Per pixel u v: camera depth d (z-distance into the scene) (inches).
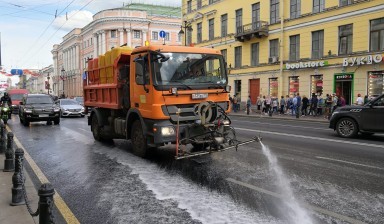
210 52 333.7
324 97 1031.0
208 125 294.2
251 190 231.1
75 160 337.7
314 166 300.5
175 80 309.3
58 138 505.0
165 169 293.7
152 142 315.6
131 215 189.6
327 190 230.5
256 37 1270.9
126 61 375.2
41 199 133.0
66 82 3489.2
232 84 1427.2
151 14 2721.5
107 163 320.8
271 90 1235.9
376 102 476.1
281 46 1164.5
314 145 419.2
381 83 890.1
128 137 361.4
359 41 932.0
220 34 1504.7
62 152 384.2
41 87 4817.9
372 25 905.5
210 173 278.1
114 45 2529.5
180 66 314.3
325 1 1024.2
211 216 186.1
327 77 1021.8
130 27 2503.7
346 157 341.4
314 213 189.6
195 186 241.8
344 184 244.2
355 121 491.5
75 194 228.2
